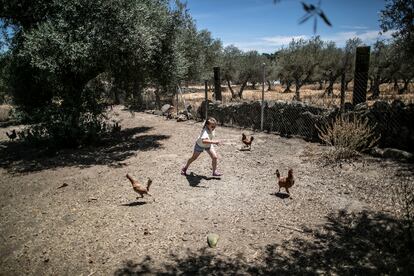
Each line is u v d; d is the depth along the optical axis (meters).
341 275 3.88
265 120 12.41
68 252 4.70
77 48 9.31
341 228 4.98
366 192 6.26
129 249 4.66
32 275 4.23
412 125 8.31
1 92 23.22
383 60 25.66
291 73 34.03
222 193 6.60
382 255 4.21
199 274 4.02
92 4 9.87
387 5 8.84
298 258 4.27
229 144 10.73
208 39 31.69
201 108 15.63
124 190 7.06
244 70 35.78
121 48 9.93
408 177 6.81
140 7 10.20
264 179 7.35
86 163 9.55
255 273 4.01
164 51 12.42
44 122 11.93
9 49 12.89
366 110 9.17
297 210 5.68
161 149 10.74
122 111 21.06
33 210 6.31
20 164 9.88
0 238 5.27
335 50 34.22
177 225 5.30
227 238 4.85
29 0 11.53
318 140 10.33
